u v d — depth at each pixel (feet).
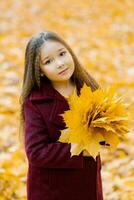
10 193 14.47
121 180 15.19
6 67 26.17
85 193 9.44
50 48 8.98
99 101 8.47
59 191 9.30
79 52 29.14
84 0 41.52
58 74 9.02
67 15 37.63
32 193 9.43
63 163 8.79
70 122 8.41
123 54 29.14
